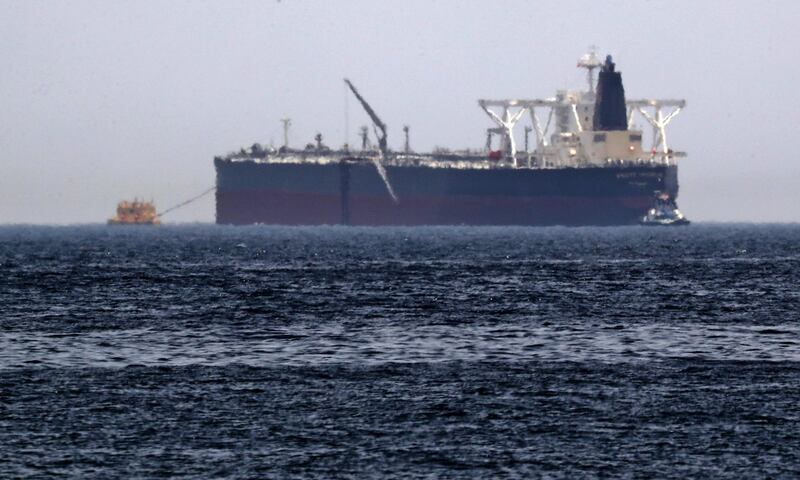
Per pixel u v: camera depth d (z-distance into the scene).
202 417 175.75
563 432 166.62
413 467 149.62
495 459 153.12
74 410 180.25
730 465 150.38
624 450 157.25
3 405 183.50
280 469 148.62
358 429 168.50
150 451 156.62
